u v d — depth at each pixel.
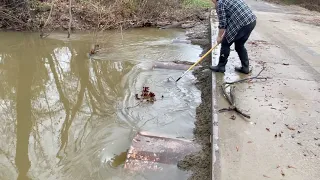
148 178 3.49
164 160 3.75
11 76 6.61
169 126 4.63
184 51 8.27
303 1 19.09
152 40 9.26
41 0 10.55
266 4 18.31
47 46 8.48
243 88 5.09
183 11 12.46
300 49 7.43
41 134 4.54
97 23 10.12
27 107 5.38
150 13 11.23
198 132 4.43
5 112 5.18
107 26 9.75
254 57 6.64
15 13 9.67
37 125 4.79
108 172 3.63
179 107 5.21
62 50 8.20
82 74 6.76
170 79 6.31
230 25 5.19
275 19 12.09
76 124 4.80
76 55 7.84
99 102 5.50
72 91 6.02
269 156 3.42
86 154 4.01
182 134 4.41
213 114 4.27
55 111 5.25
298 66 6.20
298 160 3.37
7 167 3.80
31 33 9.50
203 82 6.10
